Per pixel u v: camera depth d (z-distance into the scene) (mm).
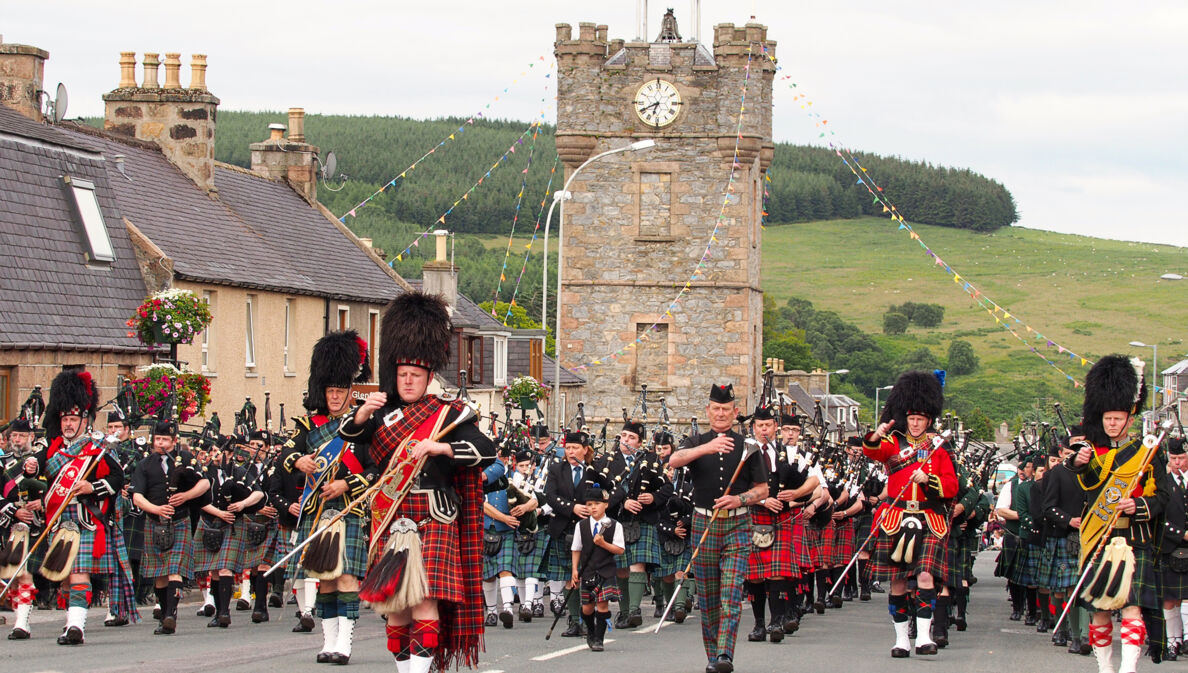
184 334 27328
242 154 179875
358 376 13641
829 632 18219
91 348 27562
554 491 18266
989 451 21781
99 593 17625
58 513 14914
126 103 39594
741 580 13117
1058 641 16859
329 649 13641
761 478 13273
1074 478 16047
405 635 9641
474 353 50438
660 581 19625
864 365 191750
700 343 54500
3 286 26312
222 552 17406
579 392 55500
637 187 54656
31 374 25969
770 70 56531
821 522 19812
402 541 9328
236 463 19172
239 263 35906
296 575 14188
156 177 37312
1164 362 189750
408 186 181625
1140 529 12492
